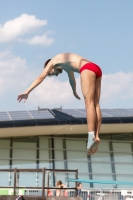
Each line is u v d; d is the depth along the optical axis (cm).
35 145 7056
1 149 6944
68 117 6325
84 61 2295
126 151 7294
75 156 7125
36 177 6881
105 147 7269
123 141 7344
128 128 6906
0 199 2981
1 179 6762
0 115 6756
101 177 7056
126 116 6406
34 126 6131
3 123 6019
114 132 7312
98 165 7138
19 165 6894
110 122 6300
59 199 3000
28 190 5381
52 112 7125
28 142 7056
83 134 7281
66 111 7438
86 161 7125
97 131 2259
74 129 6688
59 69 2448
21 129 6312
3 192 5600
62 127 6438
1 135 6806
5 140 7006
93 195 5066
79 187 5109
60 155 7081
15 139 7038
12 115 6731
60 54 2402
